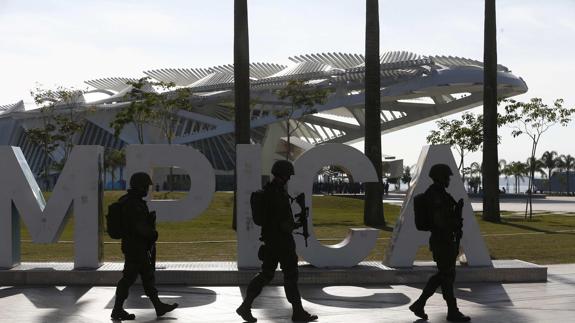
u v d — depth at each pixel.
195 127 109.12
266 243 9.37
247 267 13.26
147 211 9.69
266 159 104.44
